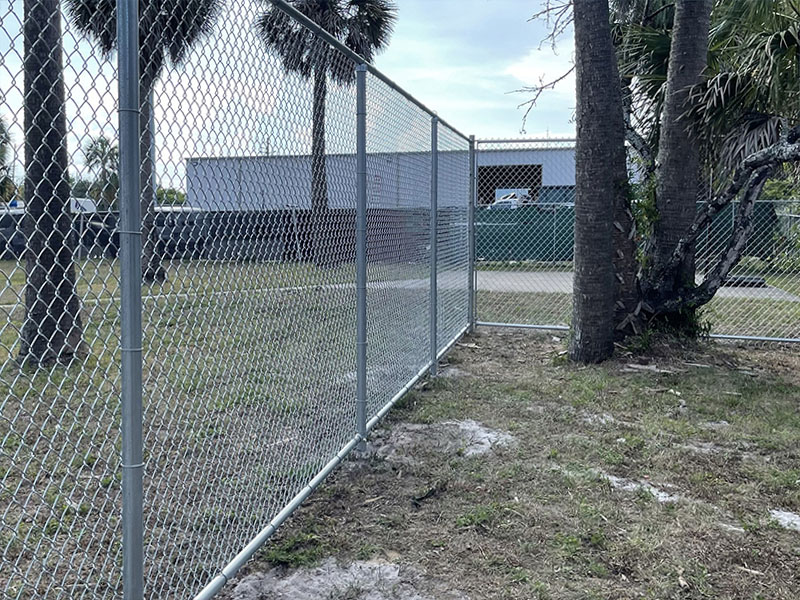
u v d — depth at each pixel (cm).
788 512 332
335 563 280
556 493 348
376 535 304
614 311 667
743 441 430
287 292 300
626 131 784
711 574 273
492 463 389
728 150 661
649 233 687
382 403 448
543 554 288
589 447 414
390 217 443
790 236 1021
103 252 183
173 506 310
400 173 461
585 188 622
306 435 332
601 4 599
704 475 373
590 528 310
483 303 1077
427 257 562
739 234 664
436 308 586
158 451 344
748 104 633
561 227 1378
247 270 260
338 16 1603
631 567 278
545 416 477
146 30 190
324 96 318
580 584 264
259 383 317
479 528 311
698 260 935
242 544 268
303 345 326
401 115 458
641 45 763
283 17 269
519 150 810
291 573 272
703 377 583
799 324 858
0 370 210
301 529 309
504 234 1373
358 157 370
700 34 657
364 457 396
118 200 179
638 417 479
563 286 1249
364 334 389
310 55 299
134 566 190
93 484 340
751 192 652
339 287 362
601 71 605
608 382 567
